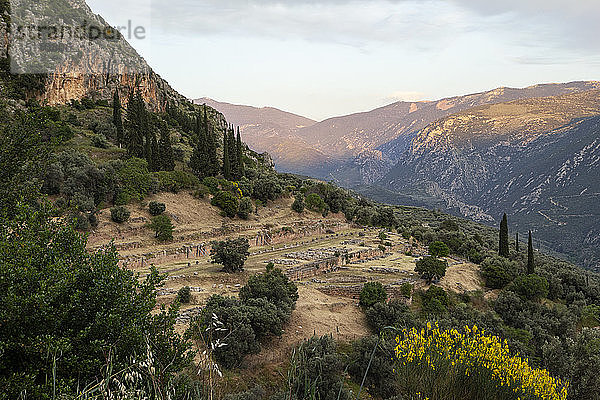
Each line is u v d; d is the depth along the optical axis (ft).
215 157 246.27
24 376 27.53
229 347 80.07
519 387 24.84
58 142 56.90
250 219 215.51
